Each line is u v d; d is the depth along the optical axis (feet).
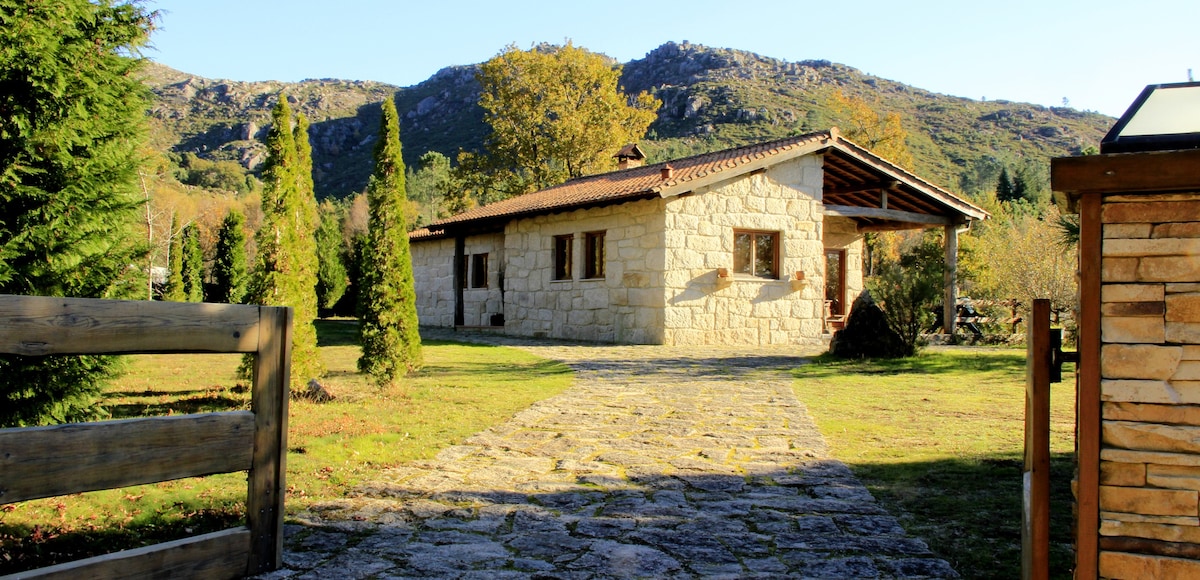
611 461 18.57
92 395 18.30
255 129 356.79
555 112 118.01
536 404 26.78
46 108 17.29
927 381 33.06
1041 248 60.75
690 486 16.34
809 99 286.25
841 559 12.00
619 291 54.80
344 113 426.10
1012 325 58.13
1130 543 7.74
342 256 107.65
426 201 224.12
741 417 24.44
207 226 155.84
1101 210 7.84
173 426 10.56
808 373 36.11
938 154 243.60
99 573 9.82
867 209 57.11
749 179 53.83
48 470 9.39
